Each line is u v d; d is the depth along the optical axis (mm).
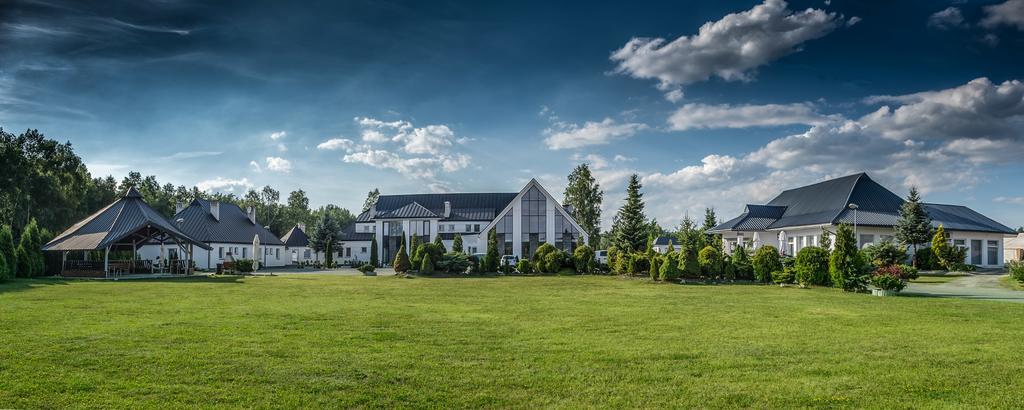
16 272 34469
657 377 8938
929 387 8383
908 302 19922
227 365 9547
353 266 70875
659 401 7746
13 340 11672
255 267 48938
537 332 13070
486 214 80500
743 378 8898
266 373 9055
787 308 18125
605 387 8391
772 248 32156
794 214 56719
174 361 9805
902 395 8008
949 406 7535
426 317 15641
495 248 41562
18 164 62312
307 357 10188
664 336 12562
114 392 8039
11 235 33875
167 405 7488
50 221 69500
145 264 44312
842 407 7523
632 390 8250
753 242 52094
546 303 19781
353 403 7633
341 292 24391
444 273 39875
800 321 15047
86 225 40812
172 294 22984
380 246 70625
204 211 67562
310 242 82250
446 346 11297
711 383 8609
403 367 9492
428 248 40312
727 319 15422
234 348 10938
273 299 20875
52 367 9367
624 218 51688
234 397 7836
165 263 47625
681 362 9969
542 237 60344
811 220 51125
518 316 16000
